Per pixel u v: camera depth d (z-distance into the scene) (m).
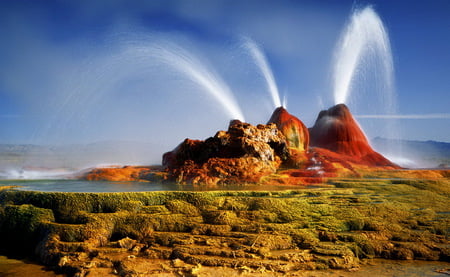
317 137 40.25
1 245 17.33
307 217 17.27
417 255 15.26
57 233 15.99
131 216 16.81
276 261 13.93
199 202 18.17
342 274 13.52
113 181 26.94
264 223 16.66
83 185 23.62
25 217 17.31
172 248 15.12
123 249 15.42
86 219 16.61
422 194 22.05
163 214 17.27
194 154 30.25
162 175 27.00
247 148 27.62
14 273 14.35
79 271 13.82
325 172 27.97
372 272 13.77
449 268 14.18
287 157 30.27
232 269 13.61
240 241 15.21
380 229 16.86
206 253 14.65
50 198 17.78
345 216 17.55
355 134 38.34
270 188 22.03
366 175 28.75
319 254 14.62
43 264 15.26
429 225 17.52
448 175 29.45
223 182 24.64
